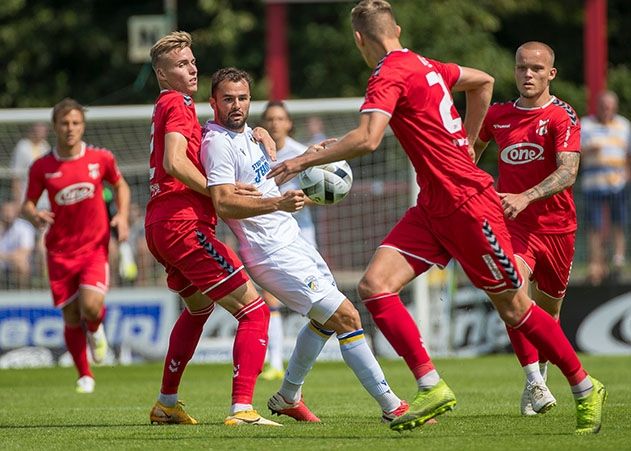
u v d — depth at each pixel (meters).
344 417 28.69
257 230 26.31
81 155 40.03
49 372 50.22
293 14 95.94
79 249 39.75
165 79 26.56
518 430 24.83
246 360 26.36
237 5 95.50
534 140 29.30
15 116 55.53
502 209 23.78
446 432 24.58
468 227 23.22
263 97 88.81
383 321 23.50
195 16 96.00
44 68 96.62
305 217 41.66
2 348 54.66
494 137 30.17
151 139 26.86
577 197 58.19
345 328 25.97
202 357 55.03
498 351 56.19
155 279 56.84
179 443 23.28
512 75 93.62
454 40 92.62
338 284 57.25
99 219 40.03
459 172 23.22
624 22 104.94
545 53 29.09
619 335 55.78
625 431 24.20
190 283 27.14
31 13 94.94
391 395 26.02
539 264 30.14
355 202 57.28
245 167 26.06
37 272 56.44
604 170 57.59
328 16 96.31
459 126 23.59
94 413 31.41
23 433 26.33
